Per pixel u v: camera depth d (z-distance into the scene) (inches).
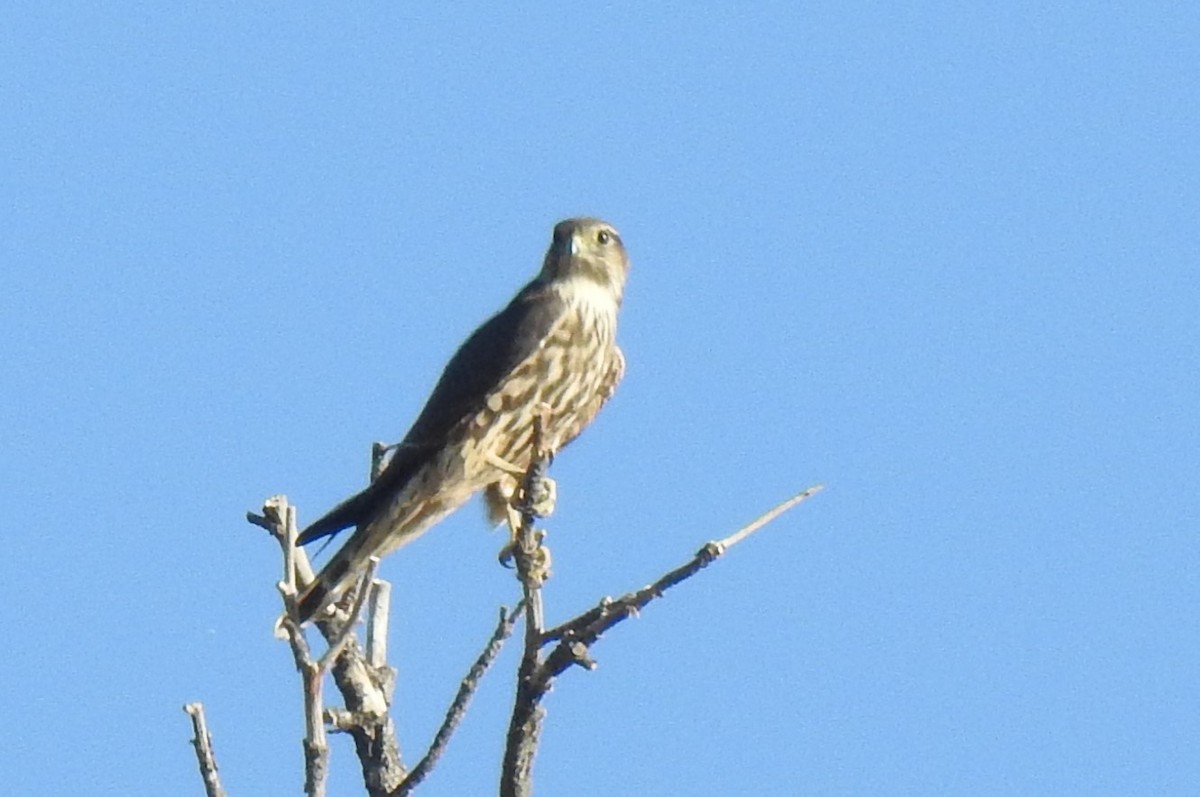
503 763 375.2
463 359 542.6
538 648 369.1
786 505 356.2
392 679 442.9
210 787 347.3
